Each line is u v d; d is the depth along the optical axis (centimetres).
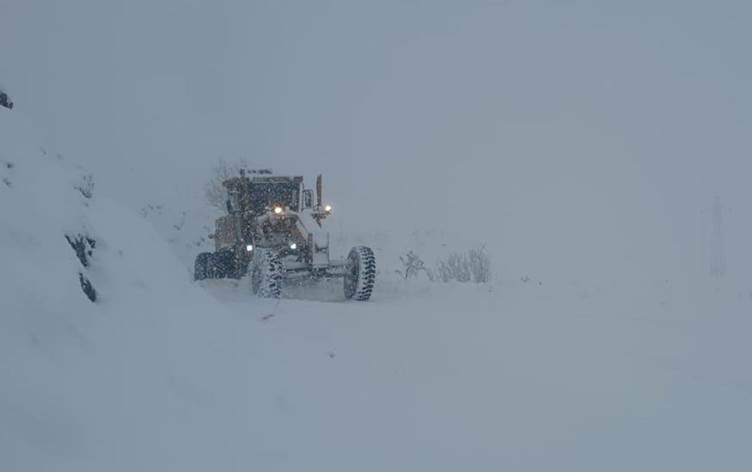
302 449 554
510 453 632
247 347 718
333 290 1939
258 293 1586
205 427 516
